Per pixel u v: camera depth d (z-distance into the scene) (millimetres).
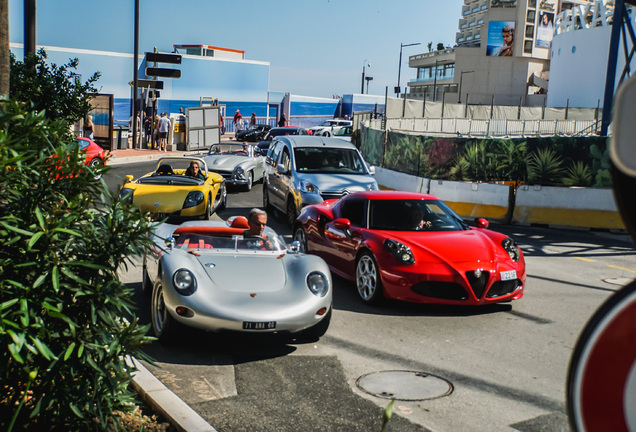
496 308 7613
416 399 4797
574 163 14055
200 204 11852
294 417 4441
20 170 3100
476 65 93500
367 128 21266
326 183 12211
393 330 6645
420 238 7684
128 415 4199
